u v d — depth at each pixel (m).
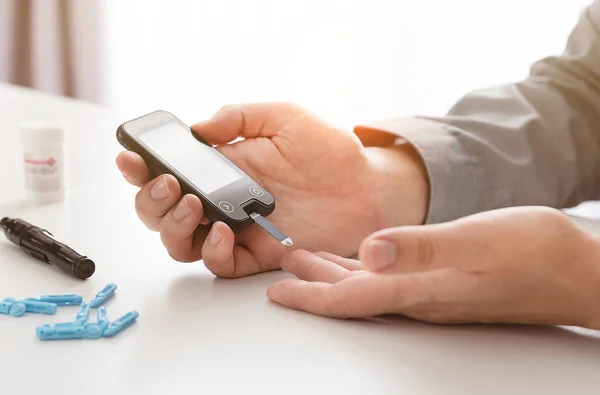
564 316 0.53
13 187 0.77
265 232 0.62
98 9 1.71
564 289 0.52
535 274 0.51
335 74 1.53
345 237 0.64
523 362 0.52
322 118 0.65
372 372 0.50
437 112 1.46
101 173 0.81
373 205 0.65
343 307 0.55
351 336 0.54
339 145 0.64
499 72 1.40
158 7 1.67
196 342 0.53
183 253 0.61
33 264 0.62
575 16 1.33
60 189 0.74
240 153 0.64
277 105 0.65
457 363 0.51
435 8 1.43
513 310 0.53
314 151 0.63
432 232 0.49
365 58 1.50
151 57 1.70
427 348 0.53
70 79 1.77
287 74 1.58
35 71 1.79
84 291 0.58
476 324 0.55
